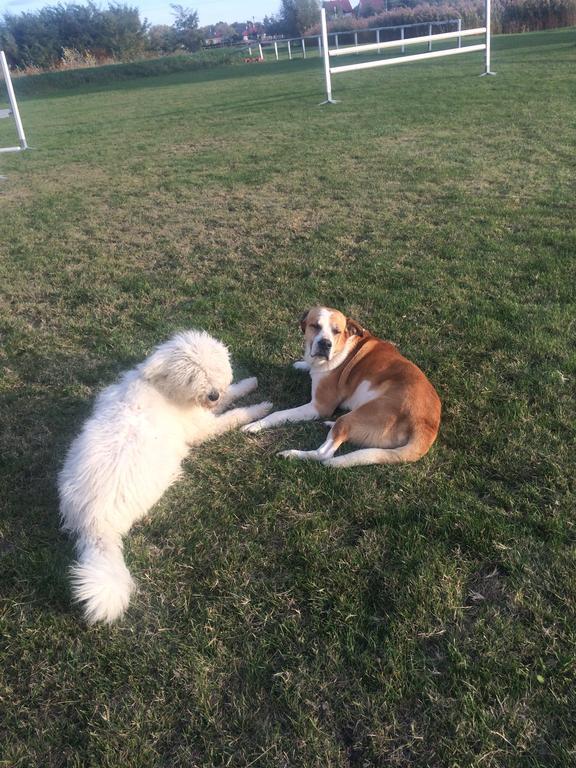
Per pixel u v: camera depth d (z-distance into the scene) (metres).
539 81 10.90
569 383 2.71
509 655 1.65
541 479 2.21
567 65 12.43
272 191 6.02
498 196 5.23
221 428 2.66
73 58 30.36
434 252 4.20
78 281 4.18
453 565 1.91
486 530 2.01
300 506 2.19
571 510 2.07
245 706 1.59
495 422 2.51
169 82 21.86
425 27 25.08
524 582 1.84
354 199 5.52
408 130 8.14
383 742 1.49
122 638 1.79
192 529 2.15
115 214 5.69
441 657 1.67
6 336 3.49
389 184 5.86
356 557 1.96
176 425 2.46
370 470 2.32
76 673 1.71
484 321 3.24
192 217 5.42
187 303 3.78
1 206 6.23
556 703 1.54
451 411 2.60
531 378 2.75
